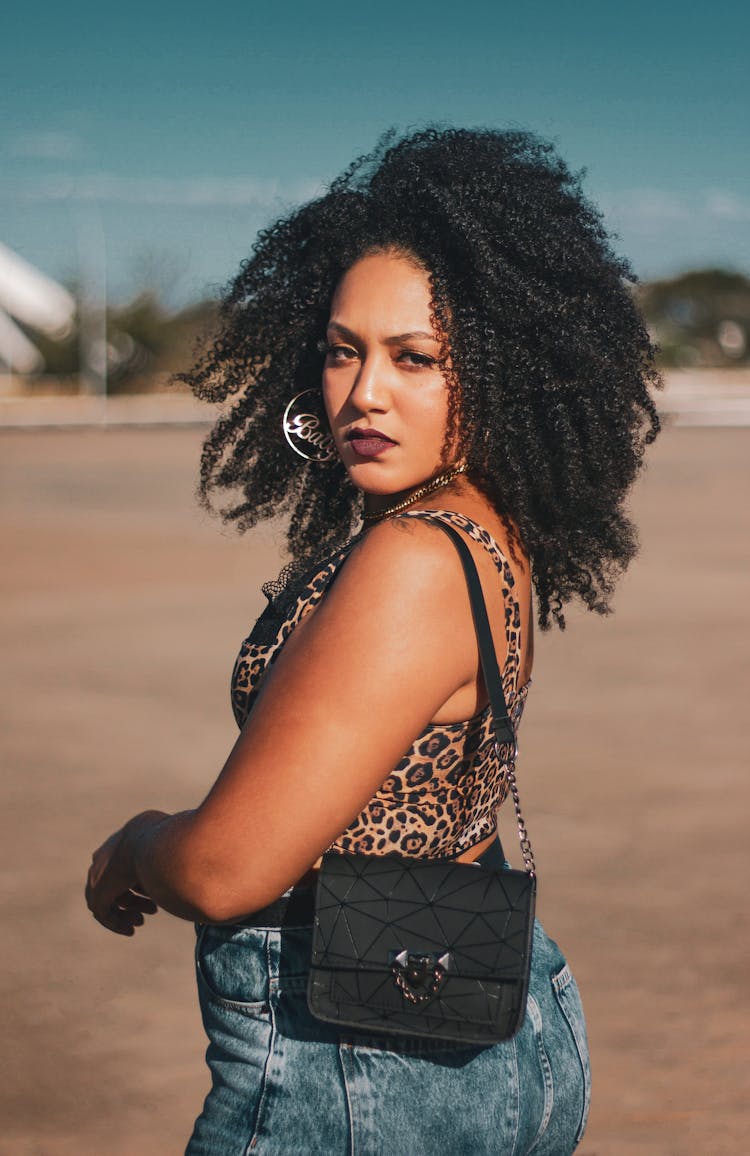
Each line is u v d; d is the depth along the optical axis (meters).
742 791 6.07
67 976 4.30
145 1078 3.68
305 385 2.10
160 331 54.19
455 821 1.55
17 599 11.70
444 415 1.69
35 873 5.13
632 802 5.91
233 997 1.57
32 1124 3.42
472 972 1.44
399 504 1.74
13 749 6.90
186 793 6.16
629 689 8.16
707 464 24.64
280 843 1.41
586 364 1.74
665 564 13.39
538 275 1.74
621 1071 3.68
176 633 10.20
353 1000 1.46
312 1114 1.51
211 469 2.26
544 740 6.98
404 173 1.78
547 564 1.81
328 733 1.40
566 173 1.88
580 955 4.38
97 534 15.97
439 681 1.45
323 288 2.01
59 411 43.84
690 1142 3.34
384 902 1.46
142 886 1.62
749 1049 3.79
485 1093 1.53
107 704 7.91
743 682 8.34
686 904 4.79
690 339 73.06
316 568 1.61
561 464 1.73
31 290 55.03
